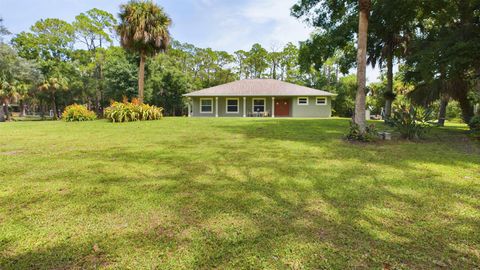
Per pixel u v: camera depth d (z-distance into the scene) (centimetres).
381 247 186
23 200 268
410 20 1043
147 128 970
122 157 480
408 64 1007
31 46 2856
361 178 350
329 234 205
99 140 688
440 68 824
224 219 230
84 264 166
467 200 272
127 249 183
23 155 495
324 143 636
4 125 1127
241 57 4206
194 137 745
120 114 1220
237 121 1273
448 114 1978
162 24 1500
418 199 275
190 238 198
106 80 2706
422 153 518
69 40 3023
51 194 286
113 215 236
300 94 1919
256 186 318
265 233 206
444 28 943
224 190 303
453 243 191
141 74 1527
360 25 674
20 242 190
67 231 206
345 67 1395
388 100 1276
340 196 284
